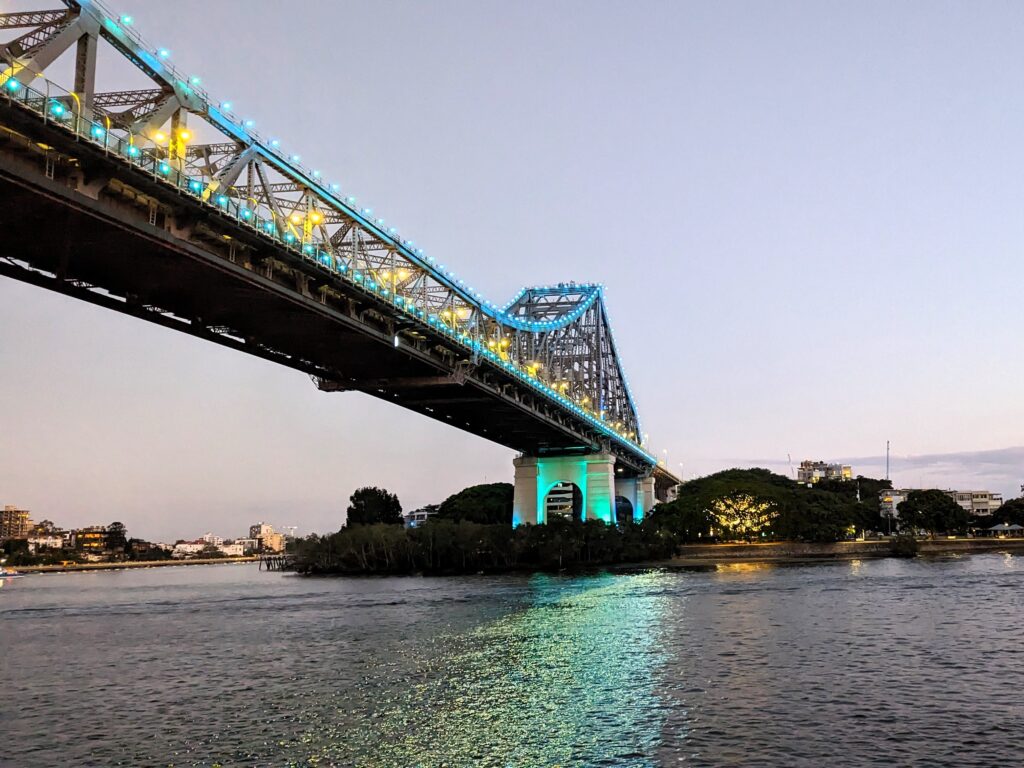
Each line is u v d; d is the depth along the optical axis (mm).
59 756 32875
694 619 65438
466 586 109000
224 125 61375
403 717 36594
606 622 65312
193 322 71750
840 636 55062
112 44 51688
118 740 34875
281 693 42625
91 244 54031
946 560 139375
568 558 143250
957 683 40625
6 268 56281
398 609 81500
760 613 67938
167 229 54844
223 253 60844
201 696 42906
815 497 174875
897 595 79688
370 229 79750
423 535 149125
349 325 75750
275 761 31266
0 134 44000
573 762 30062
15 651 61188
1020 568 115062
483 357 102812
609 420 182375
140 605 102125
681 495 183000
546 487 164875
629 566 139500
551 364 148500
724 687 40688
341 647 57125
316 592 111500
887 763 29172
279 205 68000
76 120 46406
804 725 33781
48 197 46750
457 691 41406
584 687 41531
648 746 31531
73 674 50688
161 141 54250
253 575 194750
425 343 92438
